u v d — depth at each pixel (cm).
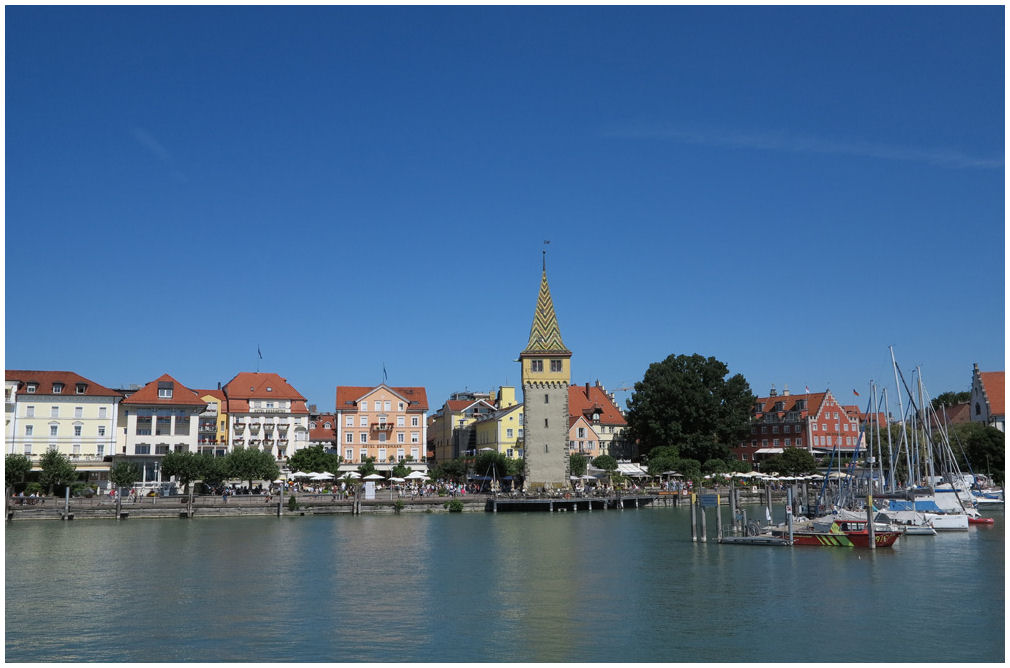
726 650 4084
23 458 11312
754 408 19025
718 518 7850
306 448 14550
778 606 5009
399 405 16875
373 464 15750
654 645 4178
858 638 4284
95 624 4634
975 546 7419
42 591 5559
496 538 8575
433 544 8062
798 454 16625
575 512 12200
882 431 15012
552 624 4616
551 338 14538
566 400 14438
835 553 7062
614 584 5772
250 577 6112
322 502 11525
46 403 13700
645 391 16638
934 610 4869
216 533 9069
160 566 6625
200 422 16412
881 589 5459
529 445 14300
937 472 13600
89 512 10700
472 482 15000
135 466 12269
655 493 13438
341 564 6738
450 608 5025
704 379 16825
